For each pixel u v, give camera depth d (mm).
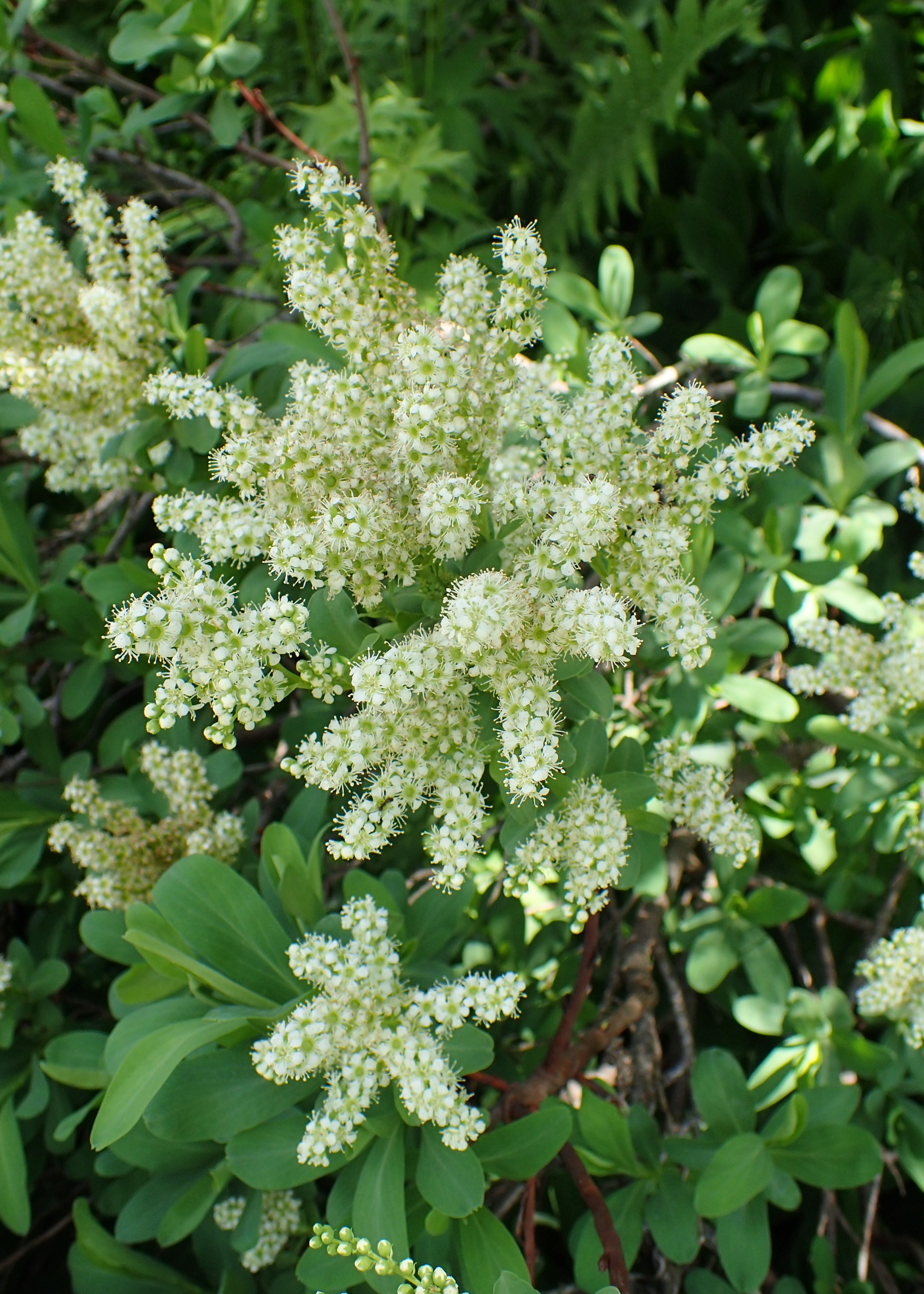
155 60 446
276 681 225
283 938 273
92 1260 303
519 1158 259
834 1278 333
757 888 398
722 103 558
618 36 545
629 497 241
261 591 295
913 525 449
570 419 241
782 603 358
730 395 411
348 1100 243
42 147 394
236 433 253
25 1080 354
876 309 467
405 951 296
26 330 326
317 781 230
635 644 214
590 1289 275
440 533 224
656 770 281
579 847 238
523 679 225
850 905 383
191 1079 254
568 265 506
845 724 336
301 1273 245
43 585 396
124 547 420
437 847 232
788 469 376
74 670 411
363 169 419
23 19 431
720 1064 292
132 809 338
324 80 553
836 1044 334
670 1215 282
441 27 525
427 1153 250
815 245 501
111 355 315
